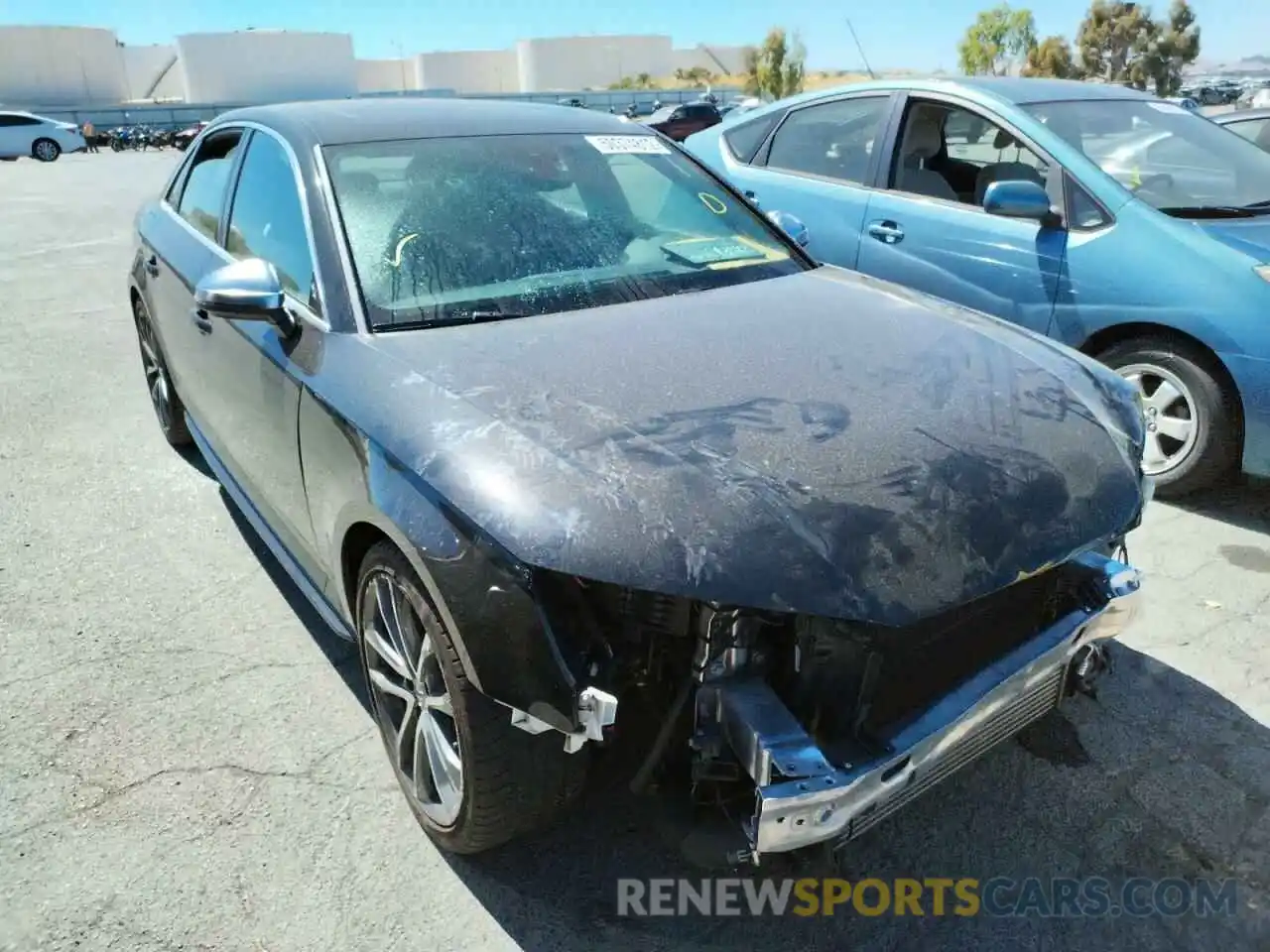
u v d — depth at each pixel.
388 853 2.26
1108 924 2.09
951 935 2.07
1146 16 55.75
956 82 4.78
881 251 4.80
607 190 3.11
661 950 2.03
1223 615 3.22
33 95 74.19
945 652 1.93
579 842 2.29
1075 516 1.97
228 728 2.68
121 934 2.04
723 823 1.90
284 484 2.70
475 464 1.88
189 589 3.41
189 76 77.44
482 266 2.66
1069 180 4.18
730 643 1.78
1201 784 2.48
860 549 1.75
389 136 2.99
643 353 2.31
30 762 2.54
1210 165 4.45
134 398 5.41
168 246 3.76
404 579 2.03
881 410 2.11
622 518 1.74
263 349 2.65
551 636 1.75
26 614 3.24
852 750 1.79
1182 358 3.83
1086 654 2.21
